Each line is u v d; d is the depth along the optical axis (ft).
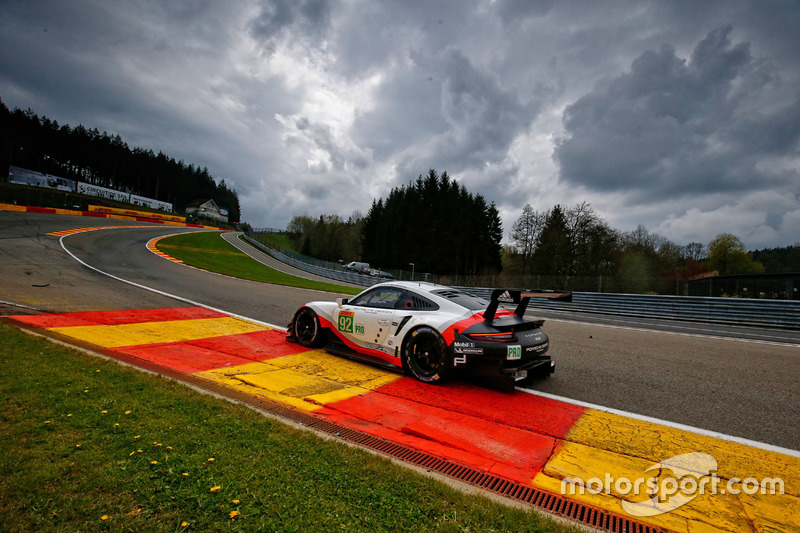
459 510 6.74
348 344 18.47
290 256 167.94
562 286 86.79
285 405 12.13
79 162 326.03
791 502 8.05
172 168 391.24
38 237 71.51
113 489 6.64
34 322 21.59
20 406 9.65
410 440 10.30
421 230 176.96
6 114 278.26
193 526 5.89
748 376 18.47
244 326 24.81
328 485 7.22
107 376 12.39
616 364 20.04
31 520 5.76
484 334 14.23
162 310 28.53
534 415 12.50
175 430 8.96
